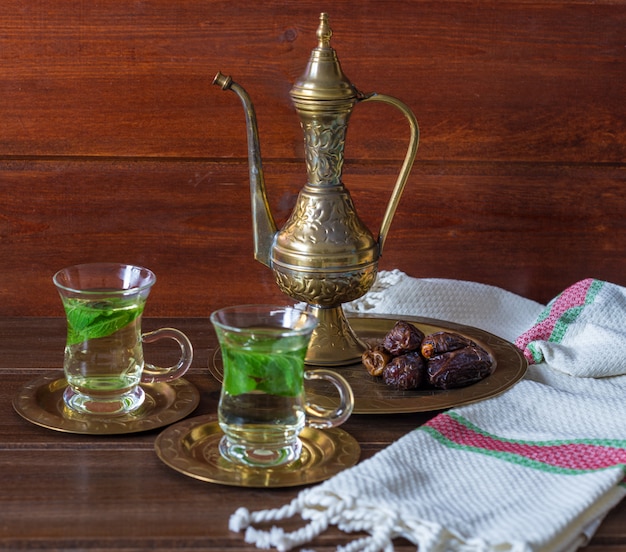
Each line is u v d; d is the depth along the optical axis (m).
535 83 1.45
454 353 1.25
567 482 1.10
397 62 1.44
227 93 1.44
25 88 1.42
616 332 1.32
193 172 1.46
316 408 1.17
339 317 1.32
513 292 1.51
